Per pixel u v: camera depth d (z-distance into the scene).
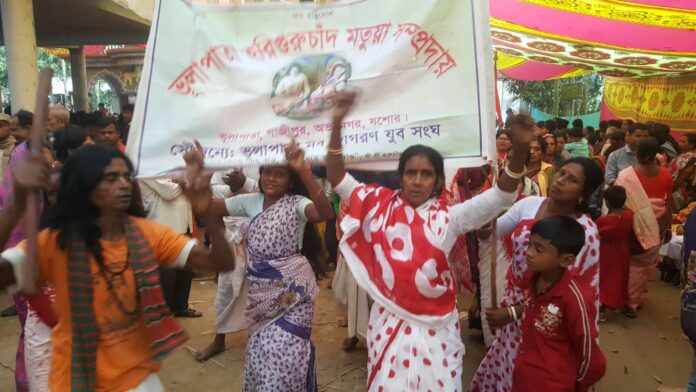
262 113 2.70
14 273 1.87
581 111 26.52
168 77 2.71
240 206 3.31
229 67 2.71
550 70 16.08
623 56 10.68
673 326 5.33
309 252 3.32
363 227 2.51
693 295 2.87
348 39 2.66
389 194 2.50
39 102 1.76
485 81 2.48
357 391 3.86
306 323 3.10
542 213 3.05
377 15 2.62
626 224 5.31
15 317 5.23
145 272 1.98
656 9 7.50
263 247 3.07
